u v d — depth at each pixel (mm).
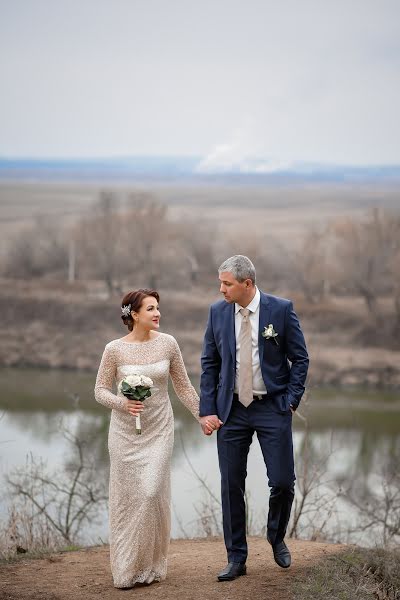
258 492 12047
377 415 24656
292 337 5824
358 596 5613
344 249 43500
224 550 7070
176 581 5918
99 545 7590
